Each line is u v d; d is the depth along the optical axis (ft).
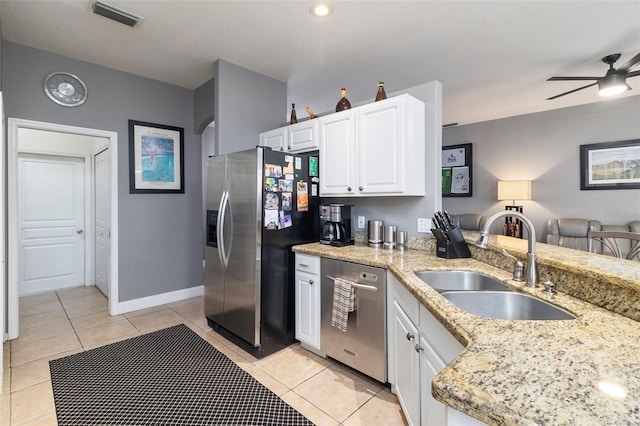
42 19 7.90
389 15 7.65
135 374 7.28
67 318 10.78
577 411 1.88
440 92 8.29
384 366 6.63
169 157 12.38
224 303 9.18
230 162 8.91
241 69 10.55
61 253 14.38
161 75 11.50
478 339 2.93
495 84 12.26
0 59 8.05
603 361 2.49
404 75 11.26
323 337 7.96
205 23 8.04
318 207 9.58
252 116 10.83
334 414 5.96
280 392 6.64
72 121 10.10
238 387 6.81
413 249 8.41
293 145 9.96
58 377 7.13
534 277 4.64
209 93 12.10
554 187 15.78
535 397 2.02
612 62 9.86
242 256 8.49
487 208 17.88
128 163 11.35
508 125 17.07
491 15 7.66
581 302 3.96
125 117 11.23
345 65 10.48
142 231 11.76
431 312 4.01
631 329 3.13
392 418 5.87
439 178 8.25
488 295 4.73
